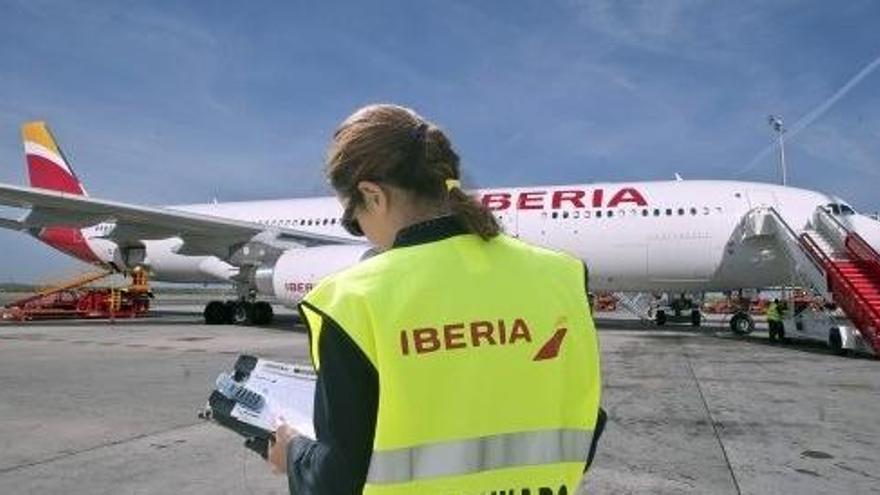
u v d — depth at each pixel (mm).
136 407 7629
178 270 24922
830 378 10352
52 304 25203
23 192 16594
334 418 1303
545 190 20219
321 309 1331
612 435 6520
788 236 16859
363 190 1543
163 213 18078
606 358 12898
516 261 1495
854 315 14000
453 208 1490
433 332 1331
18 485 4875
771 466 5496
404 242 1466
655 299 27094
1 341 15352
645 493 4828
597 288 19797
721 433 6629
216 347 14109
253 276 20328
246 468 5336
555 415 1419
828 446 6145
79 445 5988
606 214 18969
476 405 1340
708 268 18406
